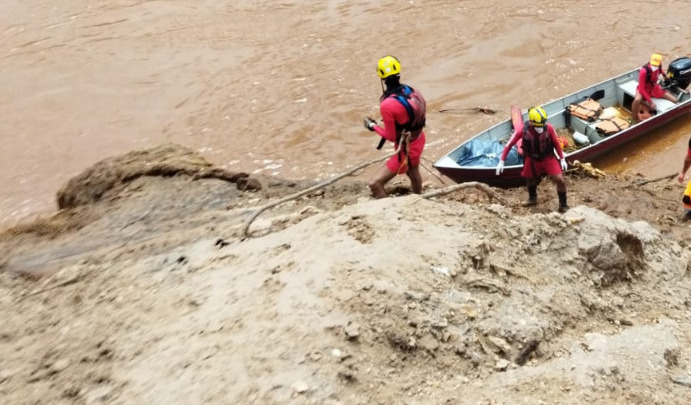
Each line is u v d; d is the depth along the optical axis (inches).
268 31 622.5
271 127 499.8
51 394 158.7
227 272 198.4
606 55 571.2
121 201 309.0
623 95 482.9
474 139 419.8
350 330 157.8
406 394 149.2
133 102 534.0
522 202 361.1
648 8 640.4
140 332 177.0
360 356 154.0
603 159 445.7
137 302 195.8
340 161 463.2
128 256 234.5
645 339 183.3
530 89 533.3
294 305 167.3
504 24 621.0
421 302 170.1
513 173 378.0
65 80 561.6
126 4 674.8
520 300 182.9
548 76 548.7
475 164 402.3
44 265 252.8
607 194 370.3
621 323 196.1
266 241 214.7
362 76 552.4
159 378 152.3
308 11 654.5
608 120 435.5
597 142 414.6
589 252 213.2
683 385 164.7
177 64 577.9
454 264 184.5
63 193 336.2
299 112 514.3
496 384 155.3
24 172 463.5
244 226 244.4
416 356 159.3
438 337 163.6
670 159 441.7
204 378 148.1
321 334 157.2
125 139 493.7
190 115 517.7
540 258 206.8
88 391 155.9
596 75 546.3
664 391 160.7
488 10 644.7
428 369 157.6
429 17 636.7
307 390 142.5
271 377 145.9
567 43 590.2
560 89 531.8
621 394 156.6
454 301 173.6
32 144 490.6
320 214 227.3
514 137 339.9
